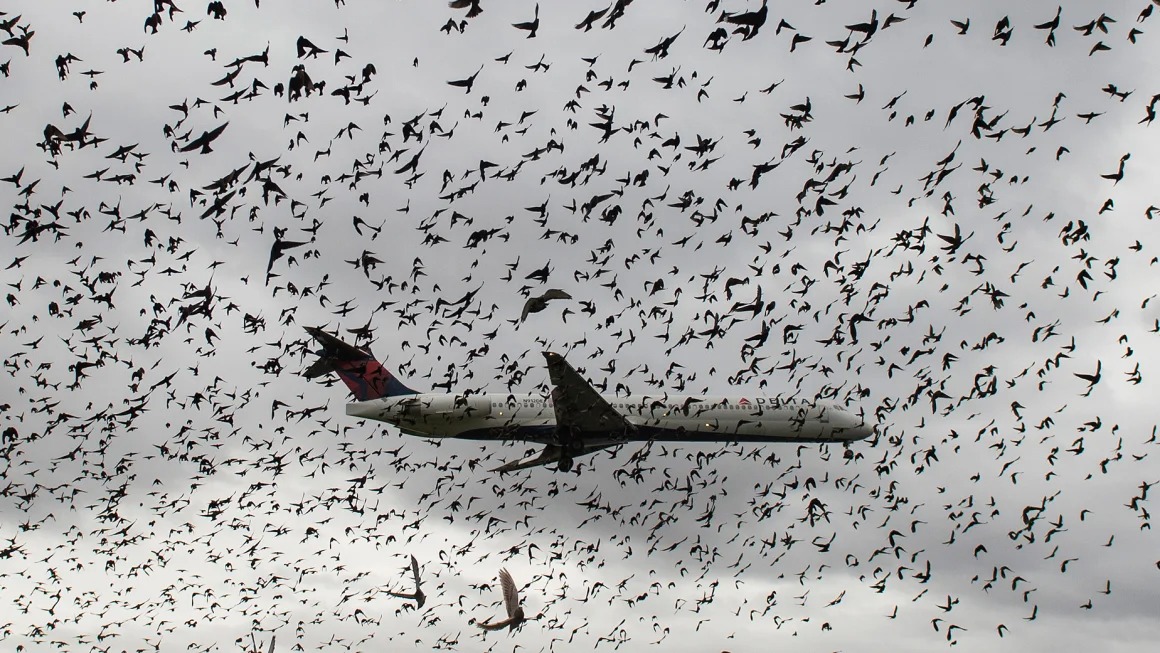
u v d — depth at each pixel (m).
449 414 54.59
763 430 57.47
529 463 57.44
